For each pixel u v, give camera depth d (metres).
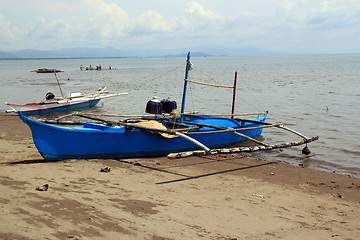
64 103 22.25
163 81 49.97
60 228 5.32
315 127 17.28
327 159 11.93
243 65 121.31
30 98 30.02
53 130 9.49
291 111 22.38
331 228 6.43
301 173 10.22
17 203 6.18
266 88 37.84
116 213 6.21
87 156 10.36
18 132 15.03
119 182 8.30
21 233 4.98
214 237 5.62
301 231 6.20
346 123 18.06
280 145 11.24
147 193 7.63
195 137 12.52
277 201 7.80
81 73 76.06
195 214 6.58
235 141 14.41
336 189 8.85
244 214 6.82
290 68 87.50
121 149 10.91
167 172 9.79
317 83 42.28
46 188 7.11
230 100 28.55
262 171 10.35
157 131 10.74
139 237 5.32
